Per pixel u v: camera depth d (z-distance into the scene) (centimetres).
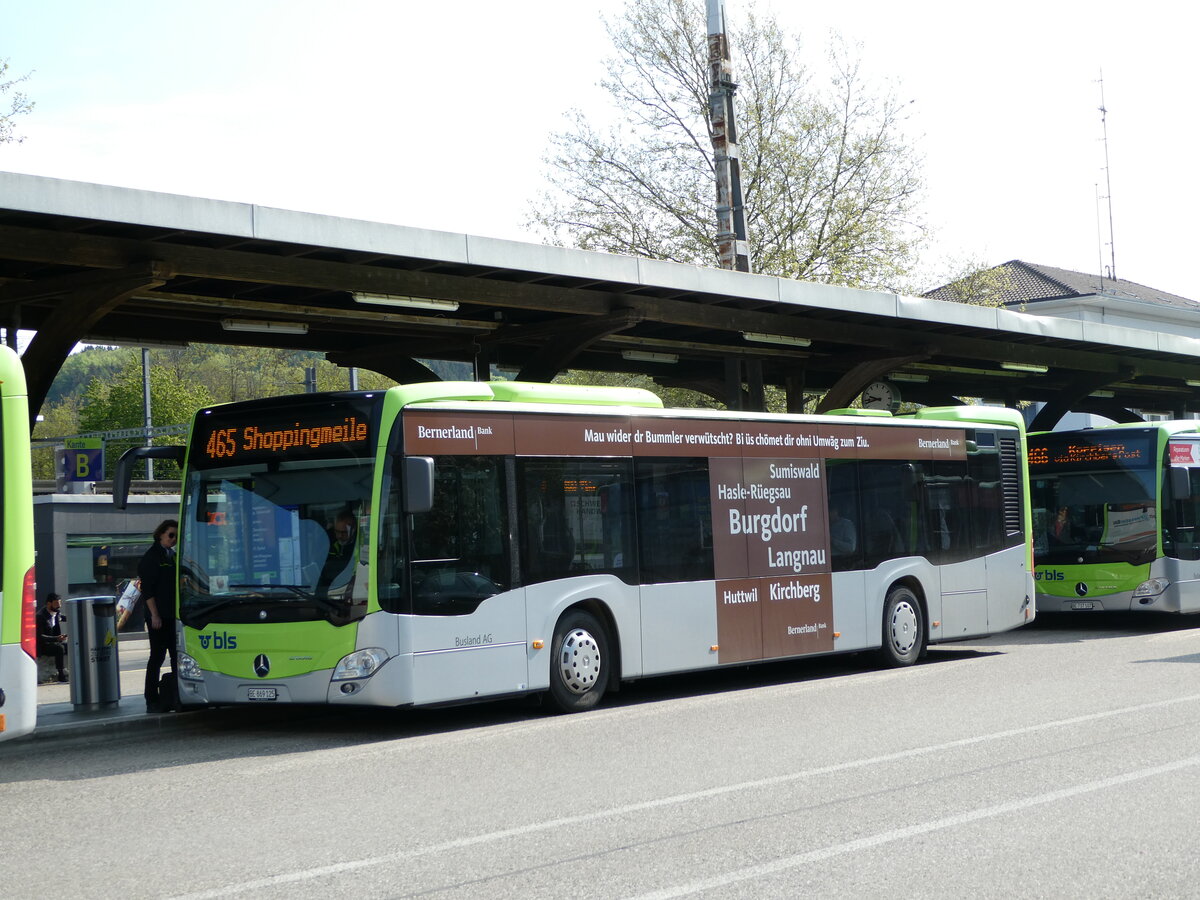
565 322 1833
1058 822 706
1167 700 1170
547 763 958
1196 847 648
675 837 695
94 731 1234
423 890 603
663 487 1376
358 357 1992
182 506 1227
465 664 1177
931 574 1680
